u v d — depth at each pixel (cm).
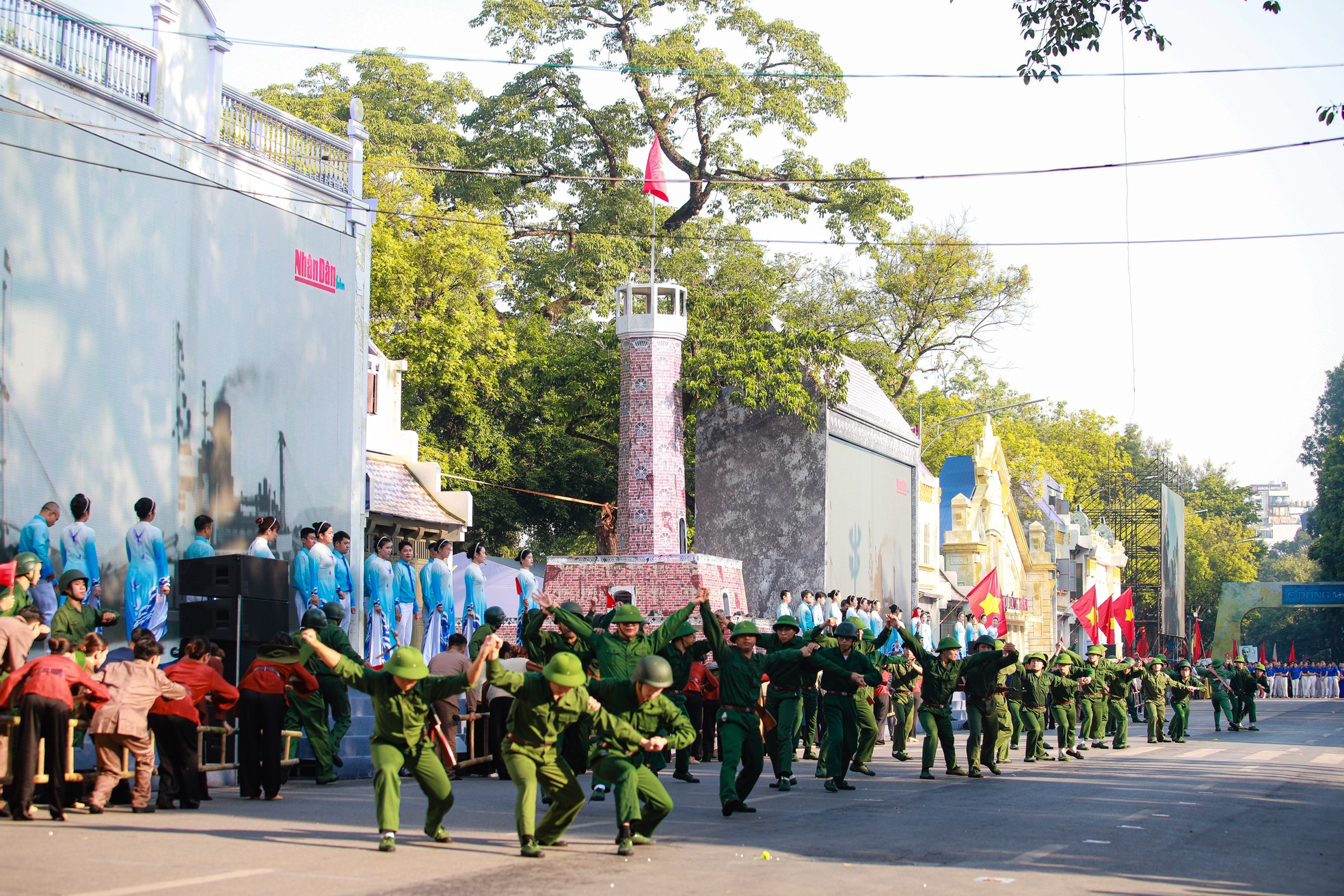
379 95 5366
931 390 6981
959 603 4944
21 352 1639
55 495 1683
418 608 2289
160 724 1213
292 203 2203
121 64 1834
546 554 4838
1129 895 876
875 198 4859
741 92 4744
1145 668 2898
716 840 1084
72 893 771
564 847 1023
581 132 5162
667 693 1559
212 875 845
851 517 3744
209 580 1480
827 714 1572
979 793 1553
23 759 1111
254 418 2083
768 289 4872
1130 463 8650
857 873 923
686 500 4266
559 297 4922
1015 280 5444
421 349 3972
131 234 1830
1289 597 7575
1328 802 1598
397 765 993
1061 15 1823
